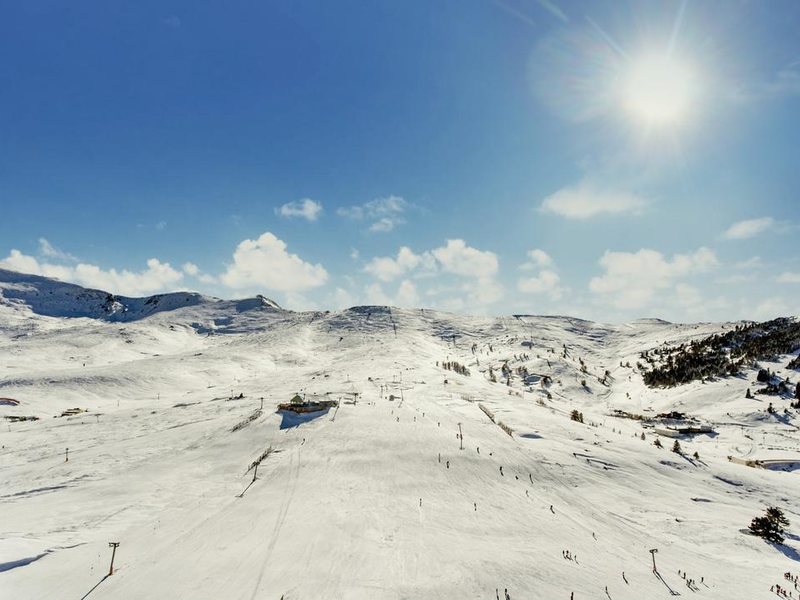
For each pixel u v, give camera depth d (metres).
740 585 35.25
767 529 46.81
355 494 47.81
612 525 46.50
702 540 45.75
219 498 47.38
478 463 59.56
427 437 69.00
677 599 31.47
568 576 32.84
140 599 27.69
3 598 27.52
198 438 73.19
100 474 56.84
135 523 40.91
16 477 56.81
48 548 34.91
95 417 103.25
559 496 53.06
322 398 91.38
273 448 64.94
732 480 65.81
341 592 28.62
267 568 31.66
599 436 82.69
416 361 199.50
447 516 43.56
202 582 29.72
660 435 103.38
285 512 42.78
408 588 29.38
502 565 33.25
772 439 97.69
